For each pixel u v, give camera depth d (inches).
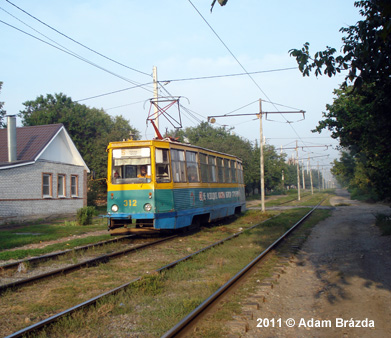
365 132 600.4
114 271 349.4
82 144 1689.2
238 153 1857.8
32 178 888.3
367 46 266.5
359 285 297.3
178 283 304.7
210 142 1836.9
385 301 256.7
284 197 2427.4
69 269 344.8
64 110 1729.8
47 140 945.5
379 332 210.4
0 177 796.6
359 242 506.9
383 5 196.5
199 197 616.1
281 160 2687.0
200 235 589.9
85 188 1115.9
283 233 601.6
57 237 563.8
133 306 248.2
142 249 460.8
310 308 254.2
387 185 590.2
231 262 382.0
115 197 512.7
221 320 222.4
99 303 246.7
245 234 593.6
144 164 509.4
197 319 218.8
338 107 674.2
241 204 874.1
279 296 277.4
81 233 619.2
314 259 411.2
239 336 201.6
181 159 569.3
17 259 402.9
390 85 330.0
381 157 537.0
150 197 498.9
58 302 257.9
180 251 452.1
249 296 269.9
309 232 634.2
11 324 220.2
